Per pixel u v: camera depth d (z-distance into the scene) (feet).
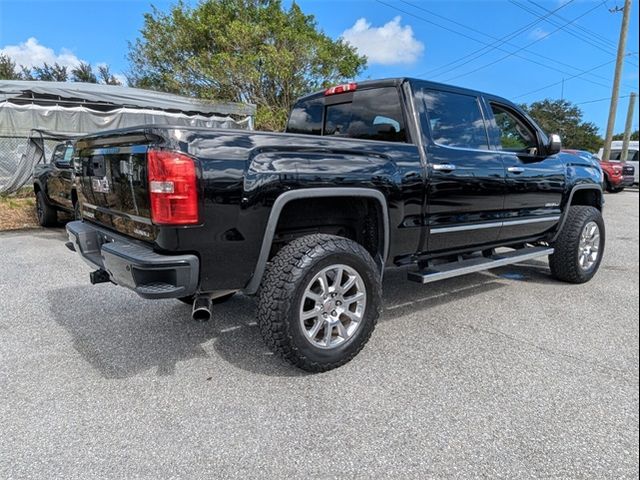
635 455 6.67
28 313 12.33
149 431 7.18
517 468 6.38
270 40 49.03
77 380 8.75
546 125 142.72
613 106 63.62
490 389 8.52
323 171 8.79
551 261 15.67
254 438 7.03
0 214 28.89
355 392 8.38
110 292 14.24
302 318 8.64
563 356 9.95
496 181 12.33
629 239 25.02
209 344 10.41
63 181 22.43
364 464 6.46
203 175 7.47
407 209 10.39
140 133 7.72
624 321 12.13
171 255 7.61
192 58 50.29
